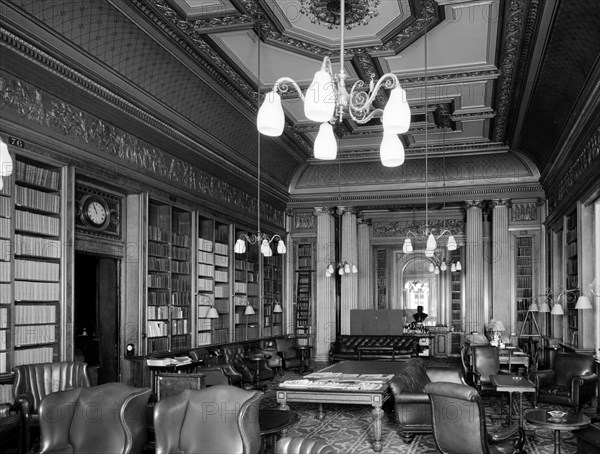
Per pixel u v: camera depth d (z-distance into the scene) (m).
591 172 9.42
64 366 7.34
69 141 8.17
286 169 17.19
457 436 5.82
